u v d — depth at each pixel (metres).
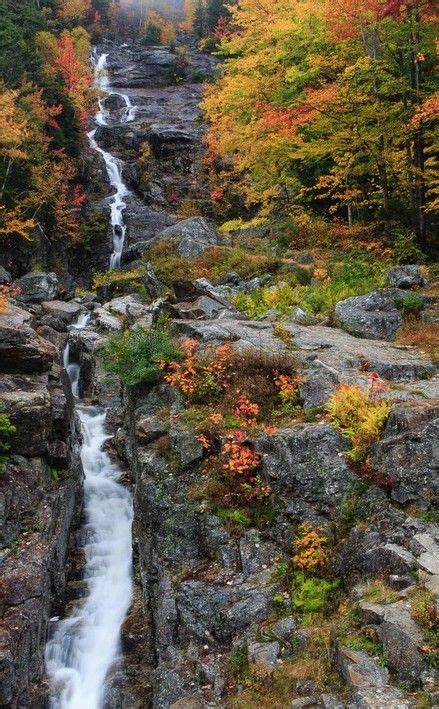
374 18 18.48
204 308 15.61
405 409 8.51
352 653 5.83
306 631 6.86
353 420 9.02
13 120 31.62
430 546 6.79
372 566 7.08
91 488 14.21
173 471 10.05
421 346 12.53
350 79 19.50
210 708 6.96
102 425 17.47
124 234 41.06
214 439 10.02
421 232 19.59
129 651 9.81
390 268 16.75
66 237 39.53
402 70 19.94
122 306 26.25
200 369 11.50
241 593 7.98
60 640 10.23
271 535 8.55
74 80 53.69
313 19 21.81
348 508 8.04
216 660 7.59
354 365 11.12
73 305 28.88
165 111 59.69
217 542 8.80
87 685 9.49
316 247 22.61
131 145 52.59
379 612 6.03
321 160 24.28
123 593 11.25
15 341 14.48
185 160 49.84
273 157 24.23
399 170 20.34
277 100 23.95
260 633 7.28
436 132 18.98
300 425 9.38
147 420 11.30
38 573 9.94
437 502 7.52
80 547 12.62
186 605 8.36
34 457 11.98
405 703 5.08
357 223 22.11
